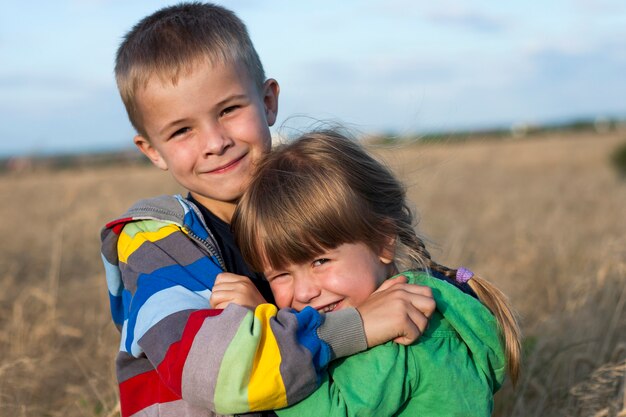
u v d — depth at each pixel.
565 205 9.22
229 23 2.32
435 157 5.74
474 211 9.17
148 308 1.94
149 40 2.23
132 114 2.32
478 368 2.10
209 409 1.87
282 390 1.80
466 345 2.11
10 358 3.63
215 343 1.78
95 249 6.42
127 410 2.03
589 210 8.72
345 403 1.89
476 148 27.11
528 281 5.06
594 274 4.48
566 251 5.64
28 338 3.91
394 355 1.94
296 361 1.80
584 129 52.00
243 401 1.77
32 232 6.99
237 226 2.18
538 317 4.45
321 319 1.91
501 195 10.88
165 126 2.24
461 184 12.95
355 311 1.95
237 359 1.75
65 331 3.91
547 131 48.50
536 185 12.77
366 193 2.15
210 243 2.16
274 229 2.07
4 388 3.13
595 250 5.64
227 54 2.24
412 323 1.95
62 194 9.61
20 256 5.99
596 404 3.08
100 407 3.21
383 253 2.19
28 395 3.32
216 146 2.21
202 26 2.25
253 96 2.32
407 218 2.36
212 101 2.21
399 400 1.93
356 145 2.29
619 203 8.49
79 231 7.03
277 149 2.28
